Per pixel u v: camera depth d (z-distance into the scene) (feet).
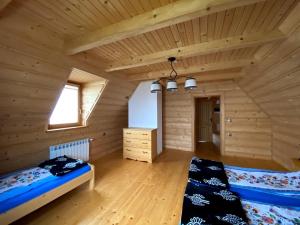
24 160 8.83
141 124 15.37
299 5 4.73
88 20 5.75
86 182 8.82
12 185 6.33
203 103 23.73
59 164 8.39
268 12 5.24
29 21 5.55
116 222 6.25
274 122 13.53
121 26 5.82
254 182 6.84
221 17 5.61
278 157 13.05
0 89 6.43
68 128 11.25
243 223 4.01
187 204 4.84
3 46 5.51
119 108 15.87
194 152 16.47
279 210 5.01
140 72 12.66
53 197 6.67
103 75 10.78
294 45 5.68
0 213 5.12
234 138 15.21
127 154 14.23
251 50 8.27
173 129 17.80
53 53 7.02
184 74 12.57
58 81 8.30
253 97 13.57
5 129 7.79
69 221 6.29
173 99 17.67
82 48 6.91
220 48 7.15
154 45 7.80
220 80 15.01
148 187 9.06
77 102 12.39
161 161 13.61
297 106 8.78
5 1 4.14
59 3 4.87
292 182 6.84
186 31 6.55
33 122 8.77
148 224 6.15
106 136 15.61
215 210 4.54
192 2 4.66
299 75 6.67
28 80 7.04
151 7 5.18
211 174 7.25
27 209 5.78
